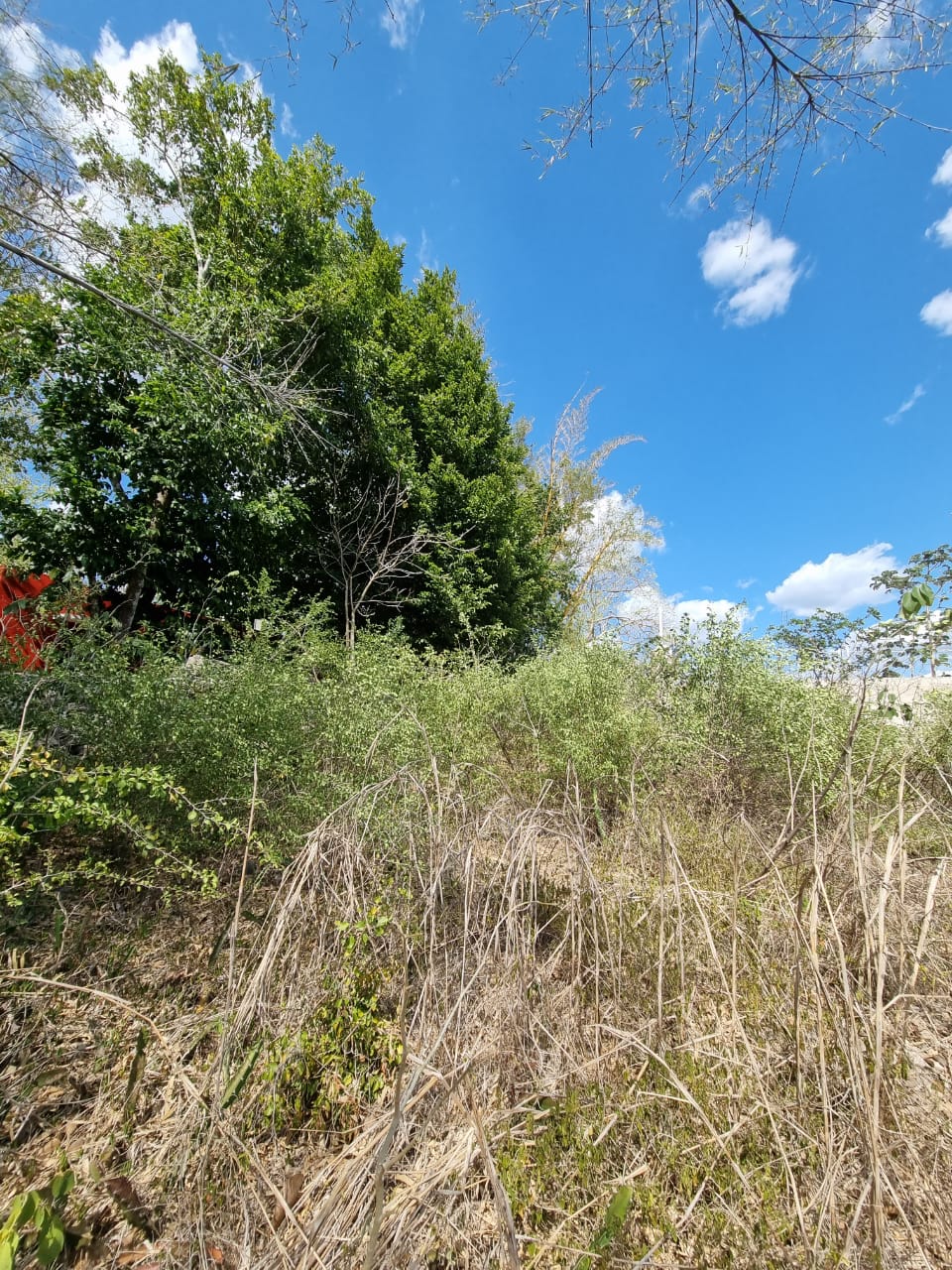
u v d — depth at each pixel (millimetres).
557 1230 1127
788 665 4621
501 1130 1294
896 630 3752
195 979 1878
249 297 6043
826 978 1760
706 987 1904
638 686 4762
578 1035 1594
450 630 9117
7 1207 1143
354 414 7785
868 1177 1132
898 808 1470
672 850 1807
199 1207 1087
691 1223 1198
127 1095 1392
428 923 1794
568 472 14102
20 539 4840
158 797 2131
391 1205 1005
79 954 1900
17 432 4910
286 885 1750
